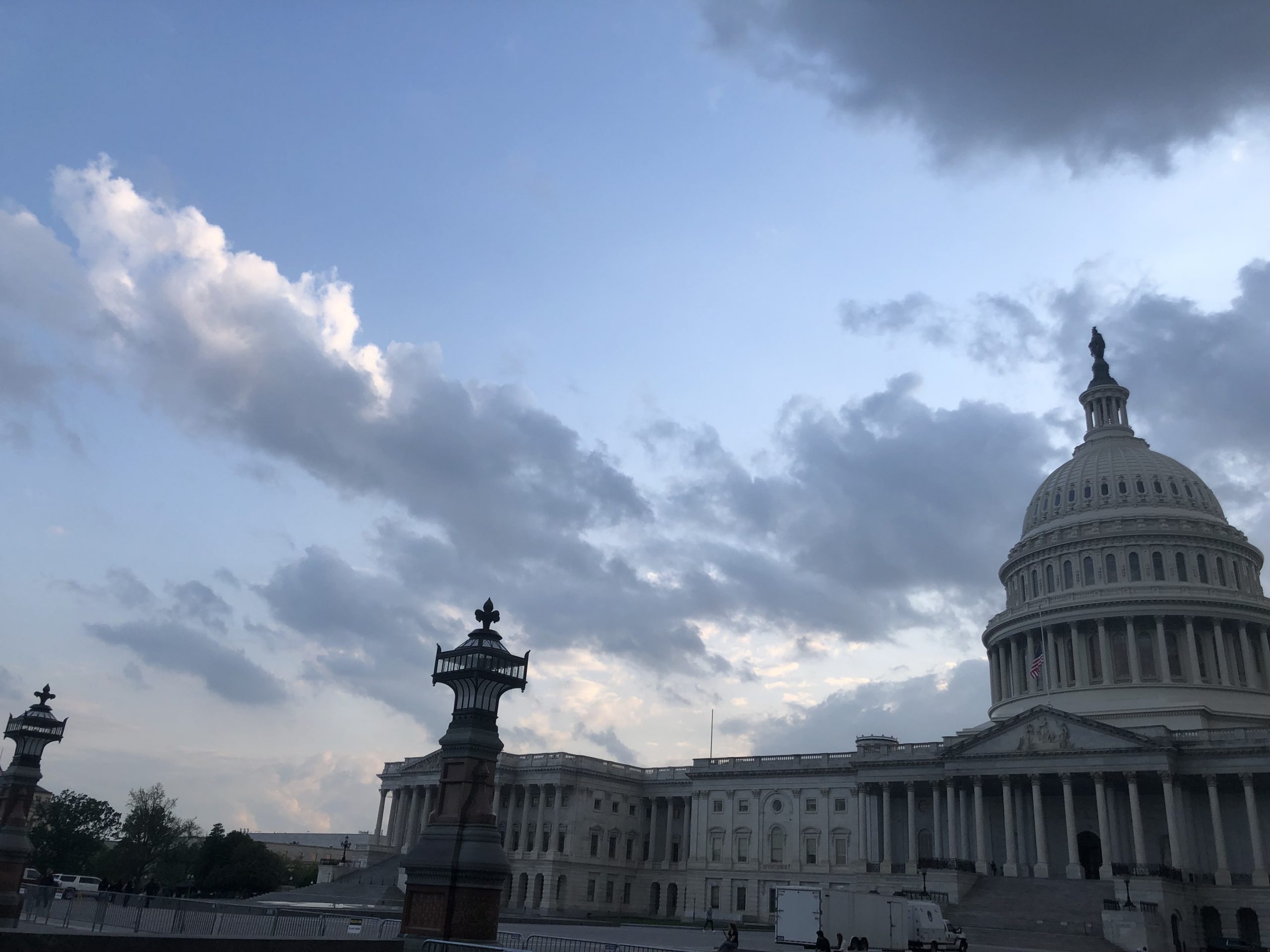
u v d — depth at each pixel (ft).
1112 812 339.57
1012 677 432.66
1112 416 479.00
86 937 88.43
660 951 120.16
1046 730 346.74
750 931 344.49
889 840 386.93
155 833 494.59
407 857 101.81
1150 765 323.57
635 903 477.36
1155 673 387.34
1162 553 409.28
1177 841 316.19
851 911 213.05
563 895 449.06
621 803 486.79
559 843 462.19
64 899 186.50
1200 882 313.53
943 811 379.35
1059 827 357.61
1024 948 256.52
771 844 425.28
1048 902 294.25
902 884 331.77
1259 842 311.06
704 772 451.94
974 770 359.05
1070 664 407.44
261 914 152.15
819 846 410.11
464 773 102.73
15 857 155.63
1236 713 365.81
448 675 107.45
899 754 390.01
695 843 445.78
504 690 108.06
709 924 334.65
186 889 460.55
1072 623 403.34
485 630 109.91
